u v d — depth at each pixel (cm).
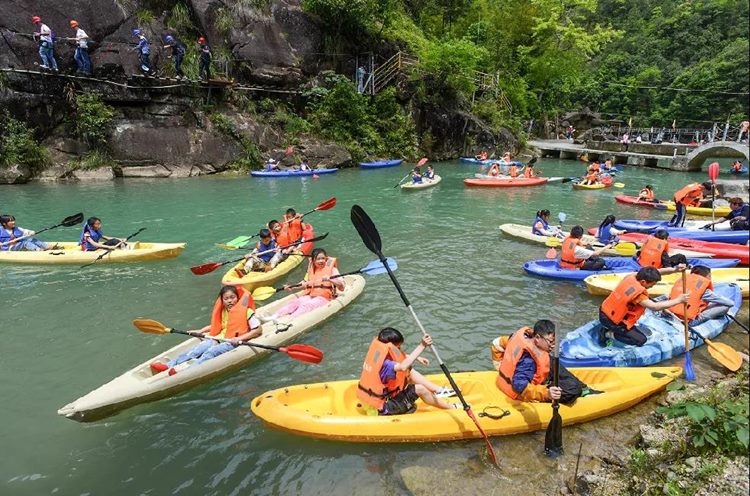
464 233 1151
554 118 4084
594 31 3962
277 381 538
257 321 570
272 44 2280
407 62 2650
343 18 2461
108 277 833
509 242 1072
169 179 1859
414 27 3083
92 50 1838
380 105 2561
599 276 793
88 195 1508
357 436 425
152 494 383
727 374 538
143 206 1385
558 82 4147
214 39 2148
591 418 461
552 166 2750
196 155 1967
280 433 449
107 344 611
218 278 838
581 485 376
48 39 1650
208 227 1179
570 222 1321
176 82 1936
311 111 2373
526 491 377
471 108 2953
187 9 2112
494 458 402
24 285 793
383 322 674
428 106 2678
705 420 378
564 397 462
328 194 1642
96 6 1848
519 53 3875
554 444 415
